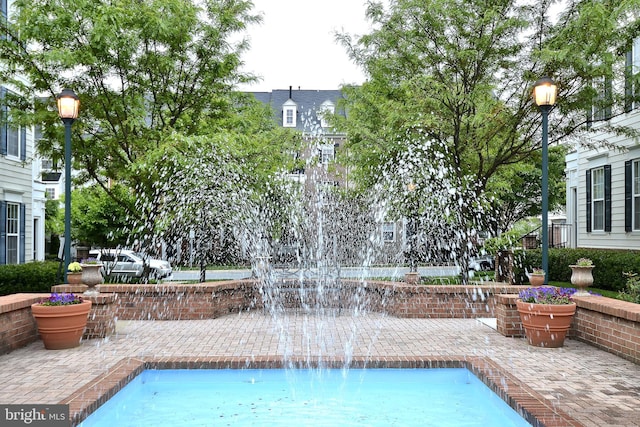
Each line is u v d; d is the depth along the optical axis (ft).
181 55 37.45
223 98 40.98
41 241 61.26
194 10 36.65
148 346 22.68
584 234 53.47
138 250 61.26
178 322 29.35
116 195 43.27
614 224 47.01
